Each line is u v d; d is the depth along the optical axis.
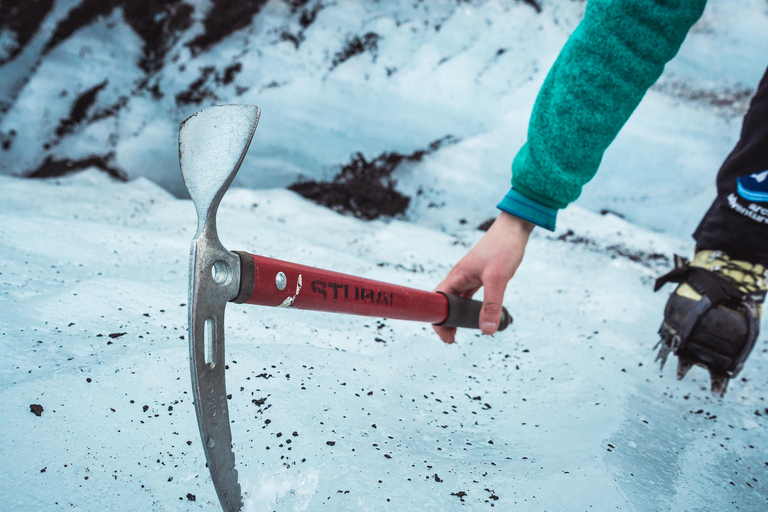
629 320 2.12
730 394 1.67
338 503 0.95
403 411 1.31
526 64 3.21
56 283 1.55
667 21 1.17
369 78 3.16
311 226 2.76
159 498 0.93
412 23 3.24
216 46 3.20
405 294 1.20
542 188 1.25
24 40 3.25
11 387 1.03
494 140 3.13
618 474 1.07
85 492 0.90
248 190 3.01
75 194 2.73
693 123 3.04
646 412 1.42
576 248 2.75
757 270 1.56
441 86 3.15
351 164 3.15
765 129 1.46
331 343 1.59
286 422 1.11
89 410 1.04
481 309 1.36
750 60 3.14
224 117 0.78
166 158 3.19
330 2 3.24
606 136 1.24
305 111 3.11
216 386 0.81
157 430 1.05
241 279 0.84
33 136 3.22
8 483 0.87
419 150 3.16
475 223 3.03
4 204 2.33
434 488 1.01
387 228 2.91
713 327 1.55
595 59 1.20
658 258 2.72
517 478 1.06
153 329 1.39
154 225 2.45
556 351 1.77
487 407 1.44
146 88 3.25
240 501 0.89
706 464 1.25
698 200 2.93
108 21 3.27
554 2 3.36
